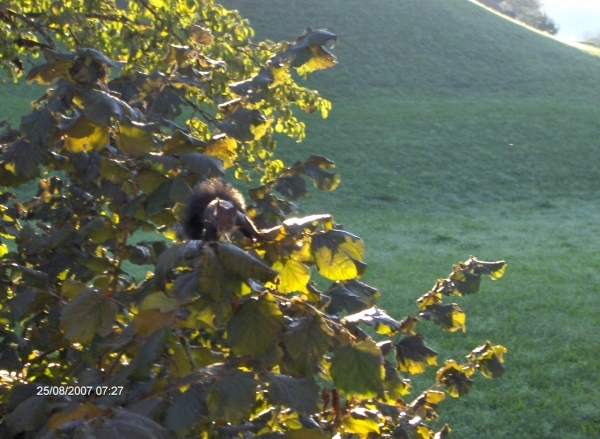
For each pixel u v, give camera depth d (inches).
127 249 150.5
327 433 116.5
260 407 125.7
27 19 212.1
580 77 1589.6
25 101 1198.3
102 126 124.9
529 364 347.3
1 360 141.7
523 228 756.6
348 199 898.1
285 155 1066.1
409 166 1039.6
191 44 220.8
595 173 1014.4
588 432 273.9
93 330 113.5
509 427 278.4
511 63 1646.2
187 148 126.7
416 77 1545.3
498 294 476.4
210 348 130.6
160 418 100.0
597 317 426.6
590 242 678.5
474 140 1162.6
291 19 1683.1
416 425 150.8
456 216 833.5
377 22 1745.8
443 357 353.4
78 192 165.8
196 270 99.0
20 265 153.5
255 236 119.8
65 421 92.4
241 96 147.8
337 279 112.5
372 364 99.6
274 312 103.1
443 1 1957.4
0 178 144.7
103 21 244.7
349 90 1457.9
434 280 517.7
